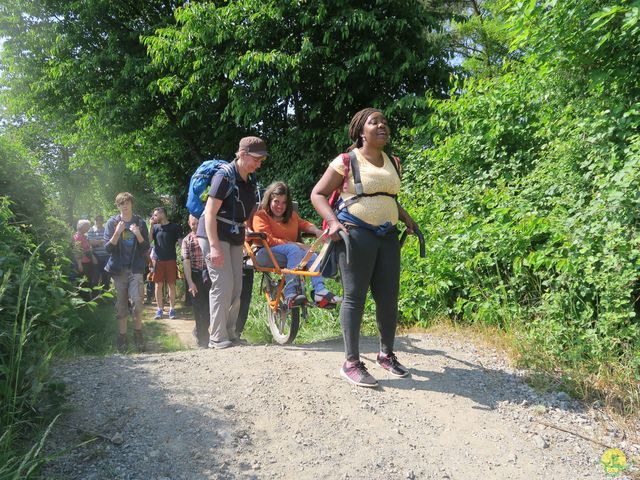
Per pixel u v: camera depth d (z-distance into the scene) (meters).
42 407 2.72
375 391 3.26
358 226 3.21
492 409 3.16
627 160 4.14
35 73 14.34
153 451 2.56
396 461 2.60
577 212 4.27
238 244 4.50
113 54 11.91
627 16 3.69
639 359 3.35
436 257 4.91
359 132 3.25
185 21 9.55
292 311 4.53
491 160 5.89
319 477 2.45
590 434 2.94
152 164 15.10
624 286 3.62
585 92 4.73
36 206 5.76
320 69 9.38
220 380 3.35
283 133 10.91
